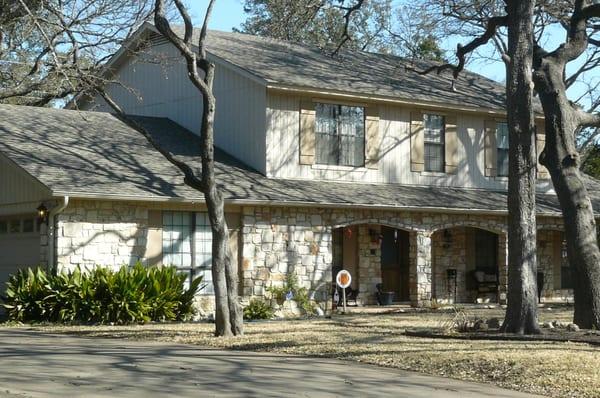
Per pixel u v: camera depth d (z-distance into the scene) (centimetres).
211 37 2802
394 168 2689
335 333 1766
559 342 1591
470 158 2859
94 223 2122
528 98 1753
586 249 1869
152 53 2633
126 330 1858
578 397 1131
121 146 2414
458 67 2397
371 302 2708
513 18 1777
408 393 1132
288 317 2317
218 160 2497
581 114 1967
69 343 1617
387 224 2555
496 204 2733
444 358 1385
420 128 2748
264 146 2461
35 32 2552
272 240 2362
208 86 1709
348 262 2688
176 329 1875
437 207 2566
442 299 2862
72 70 2339
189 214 2288
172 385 1140
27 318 2050
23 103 3038
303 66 2688
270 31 2623
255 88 2497
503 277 2786
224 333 1720
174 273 2159
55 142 2319
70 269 2083
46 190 2019
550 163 1934
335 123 2583
